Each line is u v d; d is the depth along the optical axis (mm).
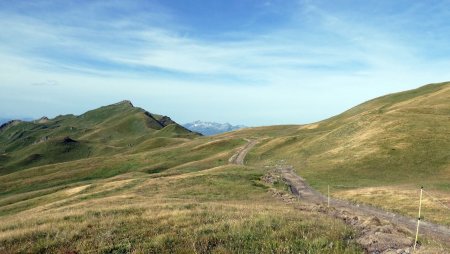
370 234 17594
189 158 137125
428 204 39719
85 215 20891
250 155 117625
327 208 32281
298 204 38469
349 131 100750
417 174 62531
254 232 16453
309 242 15195
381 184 58094
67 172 125312
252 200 44594
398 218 35812
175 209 22984
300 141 121188
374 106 162000
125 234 16266
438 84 165250
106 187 64188
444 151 69250
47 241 15180
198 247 14672
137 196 43375
